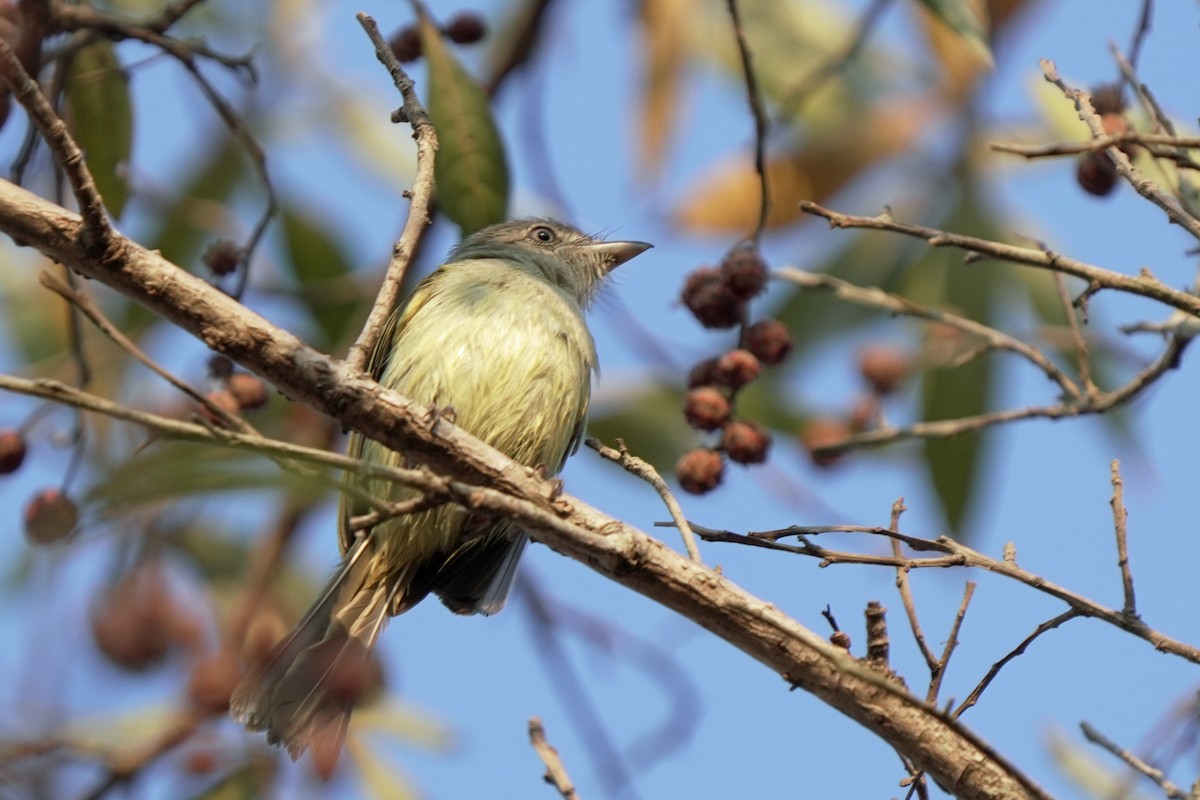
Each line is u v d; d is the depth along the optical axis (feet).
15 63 22.63
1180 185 29.19
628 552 24.35
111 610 27.12
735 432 29.14
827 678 24.26
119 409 19.36
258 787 31.22
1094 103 30.14
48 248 24.57
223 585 38.17
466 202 34.45
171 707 31.76
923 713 24.00
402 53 36.27
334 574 31.91
